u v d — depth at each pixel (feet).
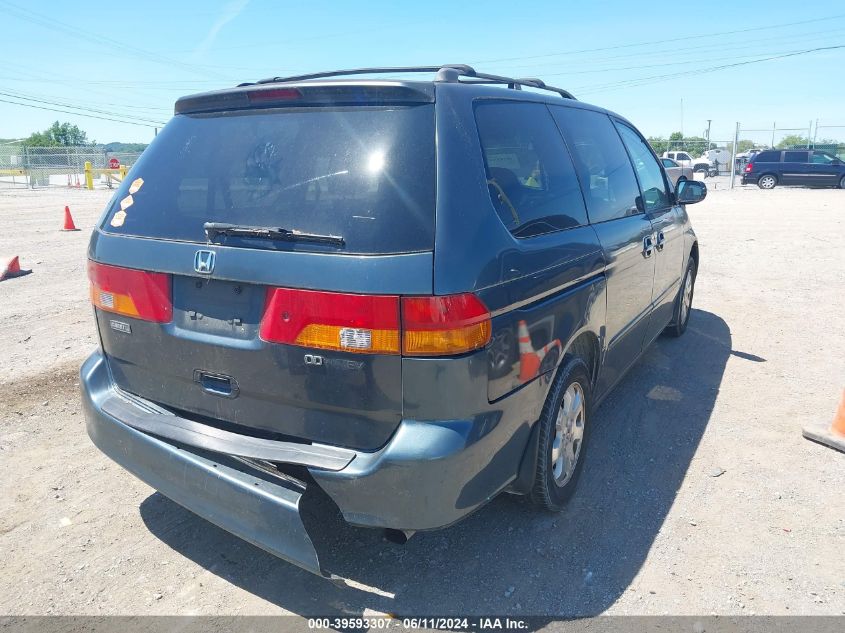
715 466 12.76
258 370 8.46
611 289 12.10
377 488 7.89
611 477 12.37
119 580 9.53
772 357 19.08
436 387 7.75
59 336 20.54
